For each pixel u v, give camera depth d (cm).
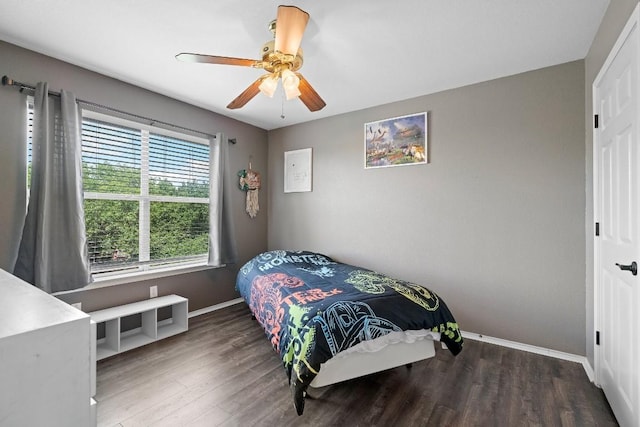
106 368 217
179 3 170
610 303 174
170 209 319
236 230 381
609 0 167
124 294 273
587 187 221
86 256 241
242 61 171
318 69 246
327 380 168
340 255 356
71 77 238
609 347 175
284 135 408
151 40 207
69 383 49
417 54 223
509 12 176
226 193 353
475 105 272
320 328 164
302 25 148
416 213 303
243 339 268
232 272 375
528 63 236
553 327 239
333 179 363
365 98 308
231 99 311
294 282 237
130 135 285
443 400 181
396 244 316
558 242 237
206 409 172
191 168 338
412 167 306
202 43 211
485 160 267
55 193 227
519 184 252
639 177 131
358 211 342
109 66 243
